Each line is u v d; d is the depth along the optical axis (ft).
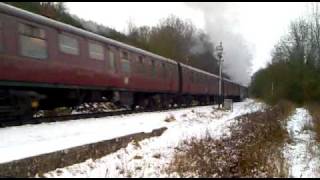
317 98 112.88
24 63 41.57
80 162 30.14
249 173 29.60
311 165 34.86
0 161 23.95
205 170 29.94
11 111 40.55
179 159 31.94
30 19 42.75
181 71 99.14
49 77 45.75
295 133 56.03
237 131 51.80
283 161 32.86
